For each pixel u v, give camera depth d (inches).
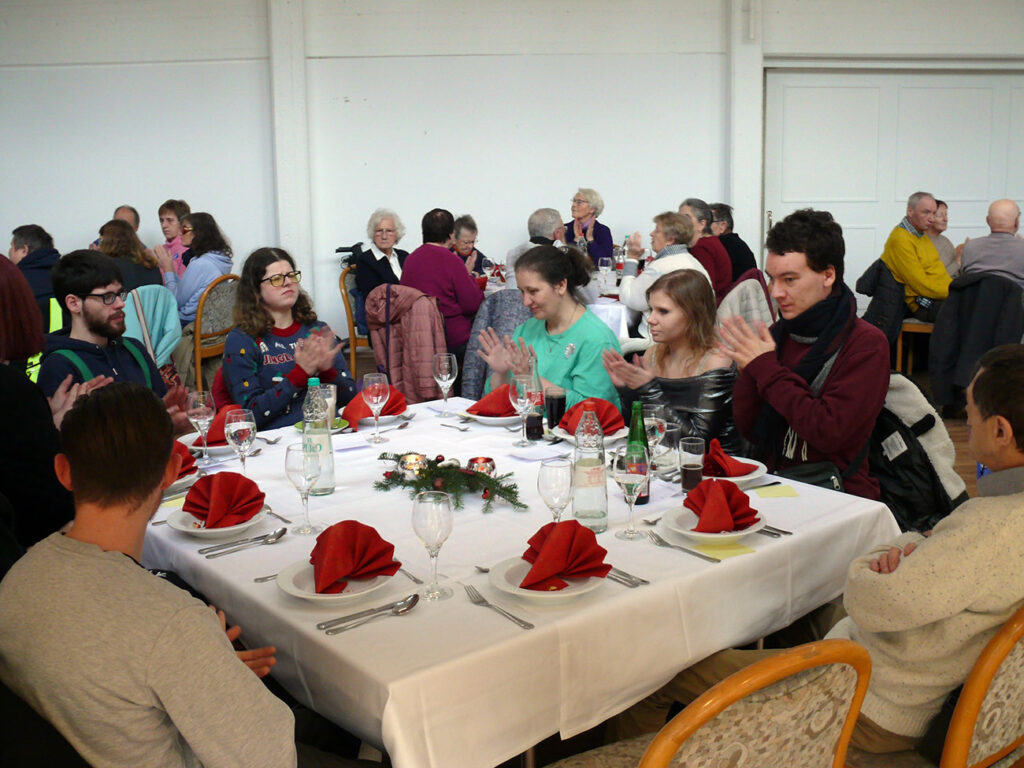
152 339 170.1
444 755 50.5
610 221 280.4
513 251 222.4
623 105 274.2
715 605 63.7
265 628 59.5
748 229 278.1
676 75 273.7
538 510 77.0
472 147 272.7
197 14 259.8
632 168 277.7
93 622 43.1
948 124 290.2
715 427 102.7
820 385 90.0
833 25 274.1
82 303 105.0
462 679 50.9
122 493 46.6
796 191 289.6
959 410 216.1
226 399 120.1
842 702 46.2
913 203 237.9
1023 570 52.3
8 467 67.2
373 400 101.4
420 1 263.4
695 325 104.6
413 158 271.3
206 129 265.4
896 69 283.6
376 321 189.6
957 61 284.4
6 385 67.4
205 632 44.3
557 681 55.2
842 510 75.8
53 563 44.9
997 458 57.1
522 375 99.0
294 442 102.3
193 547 70.7
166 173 266.8
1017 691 55.5
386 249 246.1
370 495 82.5
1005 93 290.2
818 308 90.4
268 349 118.5
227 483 74.9
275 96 257.9
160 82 262.8
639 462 69.4
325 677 53.6
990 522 52.2
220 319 189.2
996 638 52.2
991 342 201.9
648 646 59.7
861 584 55.7
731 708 41.3
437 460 84.0
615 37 270.5
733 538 67.5
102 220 268.1
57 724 43.5
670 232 201.5
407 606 57.6
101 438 45.9
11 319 73.4
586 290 190.4
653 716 70.0
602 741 77.2
